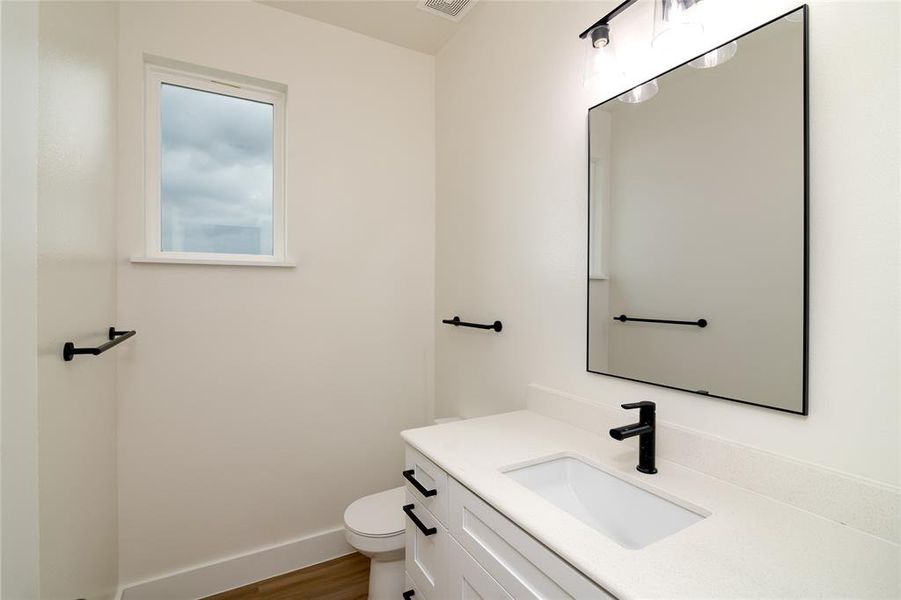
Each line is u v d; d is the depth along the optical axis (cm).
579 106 145
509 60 180
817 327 86
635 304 125
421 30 218
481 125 199
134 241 171
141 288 172
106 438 150
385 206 228
